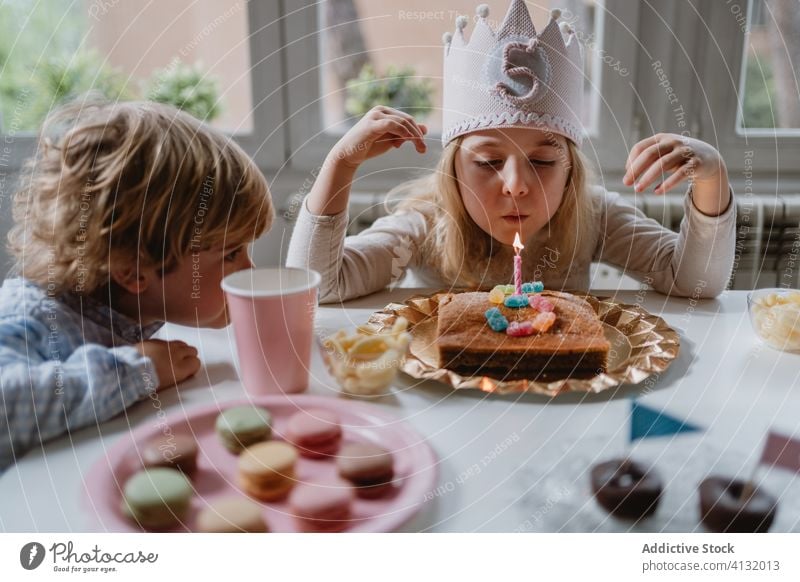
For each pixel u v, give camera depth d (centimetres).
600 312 66
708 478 38
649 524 37
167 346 52
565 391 49
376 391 50
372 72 139
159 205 57
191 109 135
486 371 54
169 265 58
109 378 46
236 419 42
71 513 37
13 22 131
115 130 59
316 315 68
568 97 79
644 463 40
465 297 64
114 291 58
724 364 55
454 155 85
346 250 78
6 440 41
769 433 44
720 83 136
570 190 88
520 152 78
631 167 76
